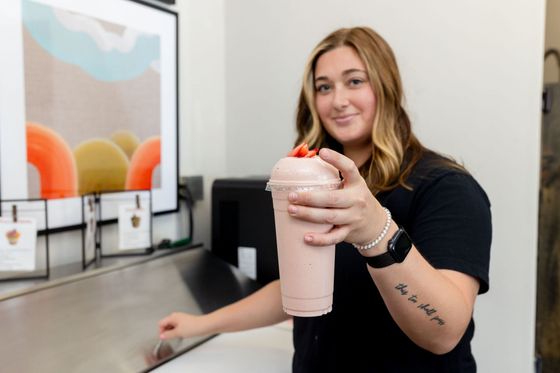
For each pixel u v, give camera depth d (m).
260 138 1.90
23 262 1.14
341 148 1.17
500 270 1.53
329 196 0.55
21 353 0.93
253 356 1.11
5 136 1.16
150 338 1.12
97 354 1.01
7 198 1.17
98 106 1.39
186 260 1.51
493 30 1.48
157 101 1.60
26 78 1.19
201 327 1.13
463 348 0.94
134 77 1.50
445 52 1.55
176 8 1.68
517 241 1.50
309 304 0.59
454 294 0.70
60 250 1.33
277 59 1.83
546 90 1.75
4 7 1.14
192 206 1.79
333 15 1.71
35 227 1.15
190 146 1.78
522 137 1.47
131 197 1.50
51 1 1.24
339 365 0.96
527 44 1.44
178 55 1.67
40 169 1.24
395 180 0.95
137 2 1.49
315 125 1.14
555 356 1.96
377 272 0.64
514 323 1.52
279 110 1.85
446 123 1.57
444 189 0.86
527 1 1.43
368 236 0.62
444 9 1.54
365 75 1.01
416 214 0.89
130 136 1.50
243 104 1.92
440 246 0.79
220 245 1.62
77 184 1.34
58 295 1.12
